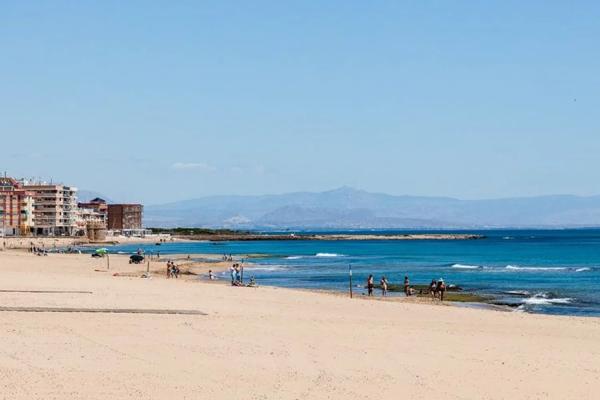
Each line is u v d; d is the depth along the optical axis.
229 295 53.81
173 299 48.03
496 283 88.88
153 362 25.53
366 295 70.38
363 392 22.23
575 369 26.52
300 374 24.44
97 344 28.50
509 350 30.28
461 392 22.61
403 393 22.27
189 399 20.77
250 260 145.50
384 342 31.28
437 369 25.88
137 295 50.16
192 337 30.94
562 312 58.06
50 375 22.84
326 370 25.17
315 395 21.69
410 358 27.77
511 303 64.25
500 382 24.09
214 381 23.05
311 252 194.38
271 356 27.33
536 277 100.12
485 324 40.00
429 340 32.28
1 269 89.50
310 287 81.19
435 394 22.27
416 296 70.00
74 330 31.61
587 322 42.31
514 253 186.50
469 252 194.75
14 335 29.64
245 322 36.22
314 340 31.20
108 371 23.83
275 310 43.12
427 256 169.25
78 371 23.61
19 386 21.28
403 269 118.19
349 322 38.06
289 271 111.06
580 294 73.19
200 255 163.75
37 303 41.59
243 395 21.42
